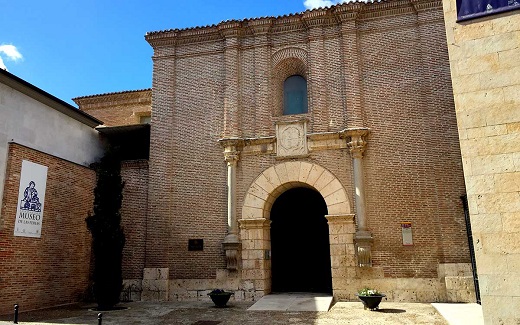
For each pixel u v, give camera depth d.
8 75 14.05
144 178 17.61
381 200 15.36
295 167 16.19
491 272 8.45
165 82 18.19
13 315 13.27
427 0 16.36
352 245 15.19
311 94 16.77
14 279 13.84
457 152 15.08
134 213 17.33
